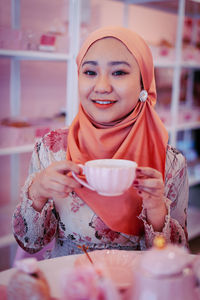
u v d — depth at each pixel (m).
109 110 1.13
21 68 2.63
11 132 2.15
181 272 0.62
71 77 2.34
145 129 1.20
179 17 2.92
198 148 3.70
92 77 1.13
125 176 0.84
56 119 2.56
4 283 0.81
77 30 2.32
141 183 0.95
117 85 1.10
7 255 2.46
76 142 1.24
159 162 1.21
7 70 2.57
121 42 1.11
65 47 2.29
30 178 1.12
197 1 2.82
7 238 2.21
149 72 1.17
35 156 1.31
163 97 3.26
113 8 3.11
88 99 1.14
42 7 2.66
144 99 1.18
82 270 0.63
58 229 1.26
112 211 1.16
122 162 0.92
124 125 1.17
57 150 1.28
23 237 1.14
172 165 1.26
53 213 1.24
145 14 3.38
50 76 2.80
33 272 0.70
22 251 1.33
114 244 1.21
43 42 2.16
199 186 3.70
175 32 3.61
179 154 1.29
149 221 1.08
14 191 2.70
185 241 1.17
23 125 2.27
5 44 2.00
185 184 1.28
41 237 1.17
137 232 1.21
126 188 0.87
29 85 2.69
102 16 3.03
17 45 2.05
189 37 3.60
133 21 3.29
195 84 3.69
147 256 0.64
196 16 3.46
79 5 2.30
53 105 2.86
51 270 0.88
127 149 1.18
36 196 1.10
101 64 1.10
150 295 0.60
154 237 1.06
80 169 0.92
